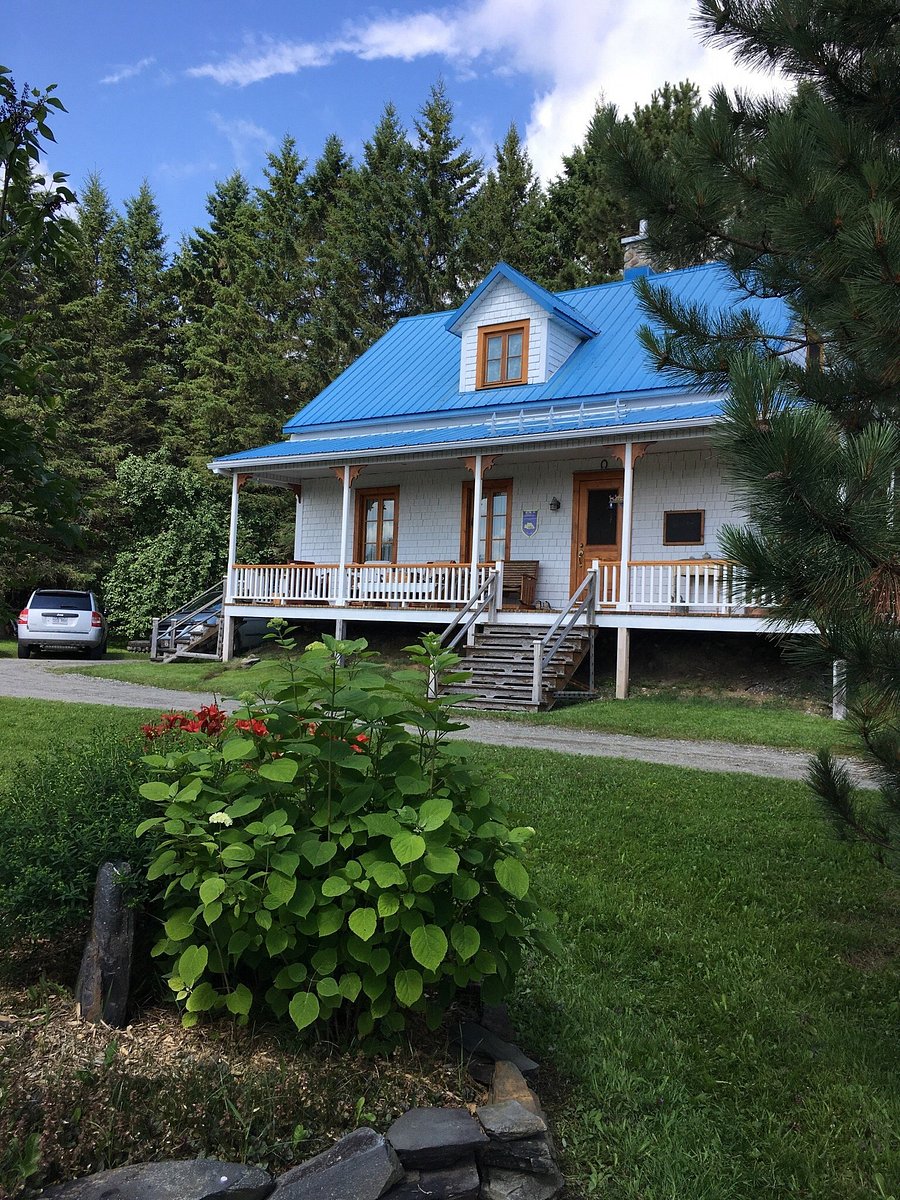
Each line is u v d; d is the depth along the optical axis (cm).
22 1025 311
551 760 904
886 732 418
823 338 528
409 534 2022
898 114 546
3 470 315
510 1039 358
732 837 645
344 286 3681
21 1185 236
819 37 540
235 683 1582
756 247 571
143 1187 242
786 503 314
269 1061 307
